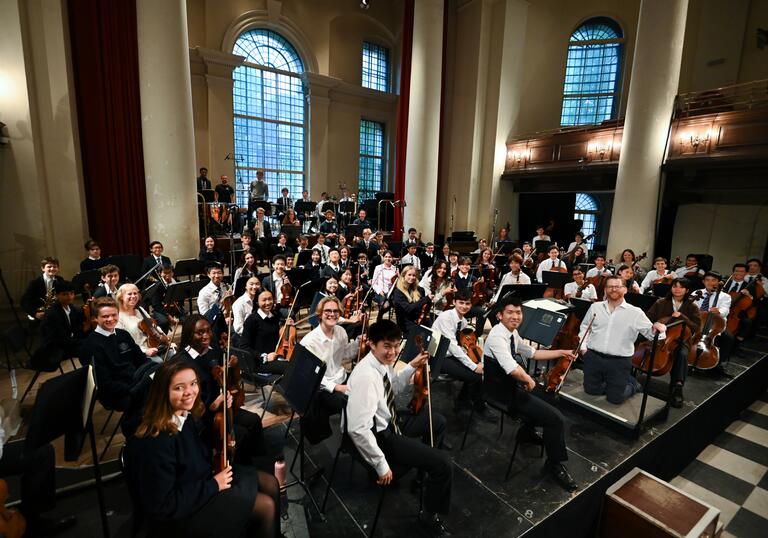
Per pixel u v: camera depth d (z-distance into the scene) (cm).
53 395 218
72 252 702
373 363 243
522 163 1288
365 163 1546
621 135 1057
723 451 433
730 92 1138
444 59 1298
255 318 403
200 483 190
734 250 985
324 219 1182
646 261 897
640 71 862
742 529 322
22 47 616
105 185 742
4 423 330
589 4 1353
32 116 639
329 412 303
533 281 755
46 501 236
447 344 314
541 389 376
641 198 885
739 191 965
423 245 1009
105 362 306
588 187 1164
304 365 266
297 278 647
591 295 580
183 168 698
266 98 1320
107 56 716
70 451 270
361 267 761
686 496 291
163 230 696
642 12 853
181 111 685
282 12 1276
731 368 512
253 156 1321
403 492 285
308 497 277
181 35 673
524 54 1326
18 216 635
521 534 251
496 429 366
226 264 799
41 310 480
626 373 382
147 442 179
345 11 1395
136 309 399
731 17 1136
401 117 1248
